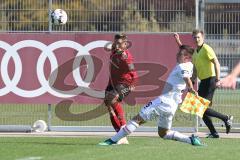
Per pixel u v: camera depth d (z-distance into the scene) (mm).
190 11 43875
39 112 45375
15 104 45156
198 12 44969
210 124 40000
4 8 44750
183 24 43938
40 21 44500
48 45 44156
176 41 41125
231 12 45781
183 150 32375
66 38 44094
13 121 45469
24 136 40906
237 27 45750
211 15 45969
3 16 44750
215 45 46000
